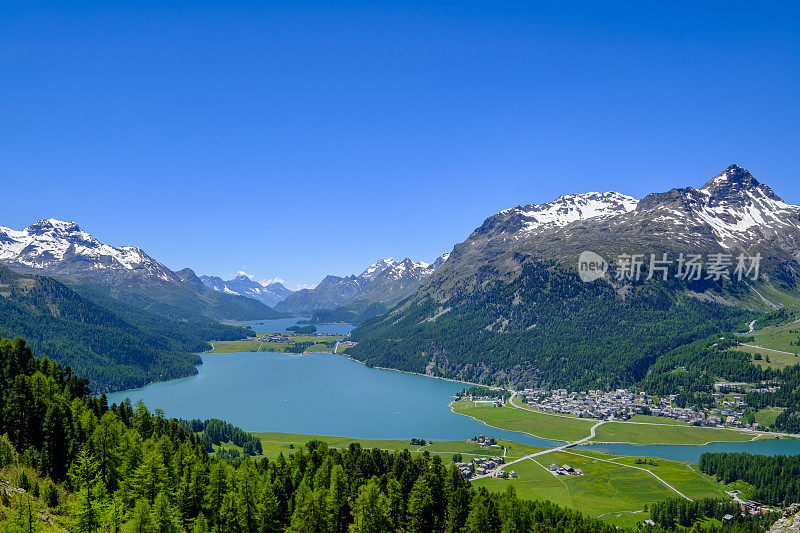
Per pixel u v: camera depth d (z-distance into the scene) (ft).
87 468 477.36
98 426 540.93
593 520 608.19
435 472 579.48
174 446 577.02
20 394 538.88
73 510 399.24
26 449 494.18
